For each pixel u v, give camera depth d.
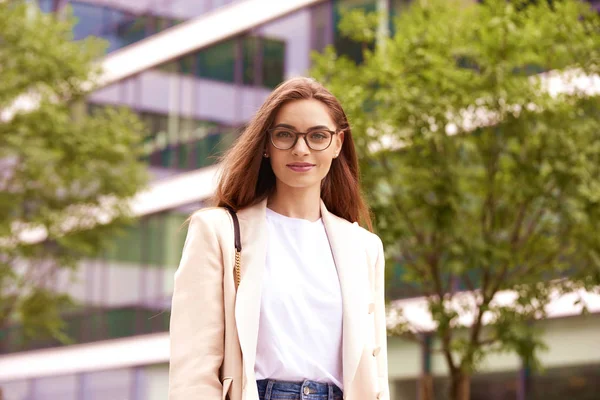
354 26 13.76
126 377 27.86
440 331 12.91
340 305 3.56
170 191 27.03
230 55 25.56
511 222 13.19
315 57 13.54
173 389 3.40
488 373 18.42
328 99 3.62
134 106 28.45
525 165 12.56
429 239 13.51
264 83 24.39
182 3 27.31
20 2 19.19
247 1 25.03
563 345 17.47
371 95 13.31
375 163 13.28
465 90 12.54
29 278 20.02
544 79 14.00
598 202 12.29
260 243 3.56
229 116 25.47
